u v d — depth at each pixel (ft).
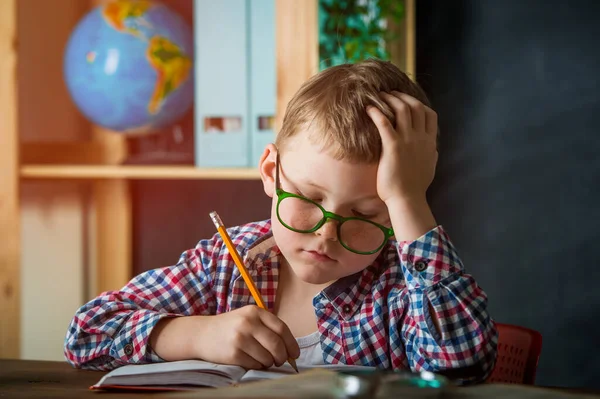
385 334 3.81
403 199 3.38
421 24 8.20
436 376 2.59
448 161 8.20
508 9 8.04
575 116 7.97
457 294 3.32
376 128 3.44
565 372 8.09
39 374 3.47
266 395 2.31
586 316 8.02
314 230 3.41
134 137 8.54
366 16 7.01
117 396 2.83
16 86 7.42
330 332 3.87
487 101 8.11
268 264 4.07
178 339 3.37
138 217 8.93
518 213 8.11
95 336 3.60
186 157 7.81
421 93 4.03
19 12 8.41
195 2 7.32
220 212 8.78
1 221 7.50
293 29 6.93
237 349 3.18
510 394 2.64
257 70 7.23
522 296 8.13
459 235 8.20
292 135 3.54
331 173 3.34
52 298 8.86
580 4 7.90
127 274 8.69
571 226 8.02
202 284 4.13
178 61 7.60
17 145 7.46
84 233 8.77
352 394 2.29
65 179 8.46
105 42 7.57
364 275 3.95
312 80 3.75
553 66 7.98
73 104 8.61
